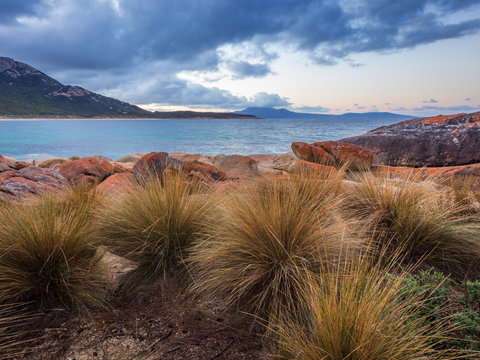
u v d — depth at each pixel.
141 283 2.43
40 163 11.55
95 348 1.68
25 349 1.64
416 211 3.10
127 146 32.66
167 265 2.63
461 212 3.86
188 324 1.95
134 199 3.07
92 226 2.76
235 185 3.99
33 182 5.44
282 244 2.23
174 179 3.23
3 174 5.62
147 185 3.29
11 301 2.00
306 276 2.03
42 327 1.84
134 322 1.95
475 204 3.88
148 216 2.75
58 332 1.80
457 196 4.16
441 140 9.11
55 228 2.28
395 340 1.39
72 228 2.33
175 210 2.80
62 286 2.11
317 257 2.24
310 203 2.96
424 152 9.22
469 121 10.62
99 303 2.10
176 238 2.72
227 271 2.23
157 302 2.20
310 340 1.58
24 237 2.14
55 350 1.64
